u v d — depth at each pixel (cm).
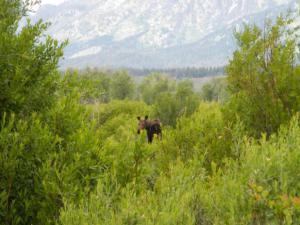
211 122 2734
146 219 1288
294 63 2831
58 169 1873
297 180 1432
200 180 1791
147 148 2181
